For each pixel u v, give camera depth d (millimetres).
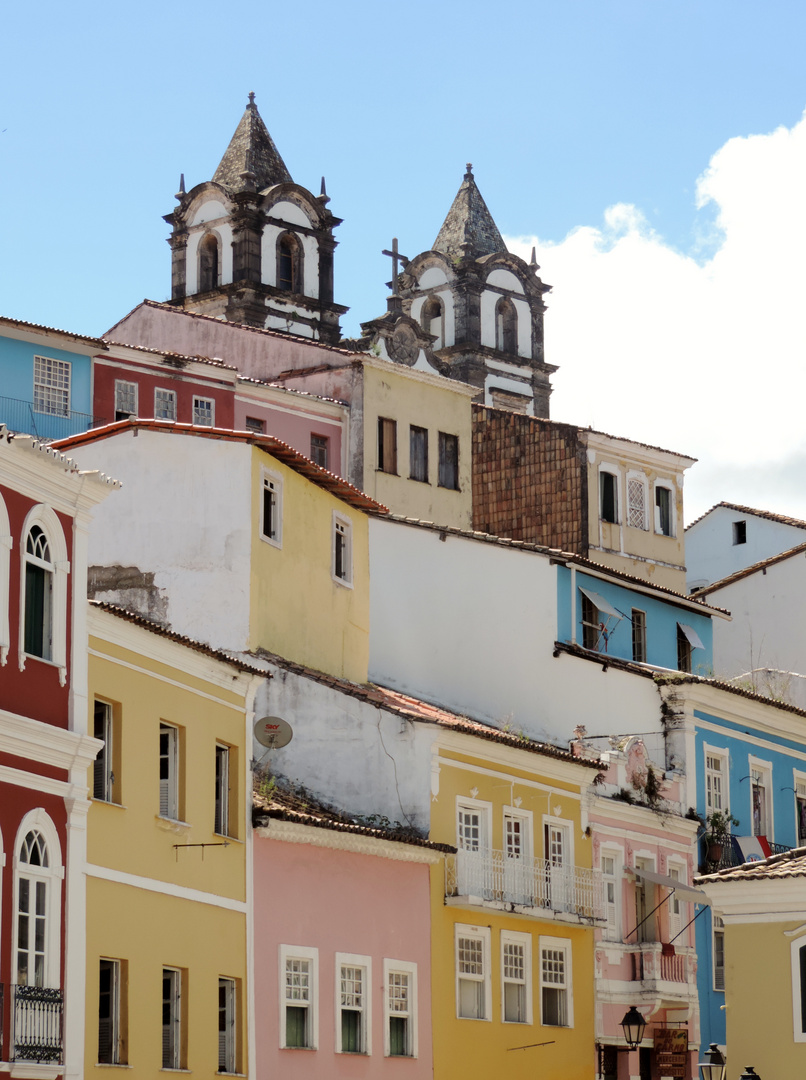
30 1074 22828
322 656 36906
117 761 26062
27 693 23578
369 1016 31781
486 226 95938
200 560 34312
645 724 43625
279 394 52406
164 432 34906
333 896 31312
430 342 84125
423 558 43312
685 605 48719
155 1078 26094
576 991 37688
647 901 40906
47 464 23906
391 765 34500
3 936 22562
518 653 42906
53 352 45719
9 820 22906
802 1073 27578
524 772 37250
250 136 82250
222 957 28297
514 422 59156
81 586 25000
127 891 25875
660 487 59875
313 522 36906
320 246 81812
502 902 35219
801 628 56375
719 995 42250
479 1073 34469
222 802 29281
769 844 45781
